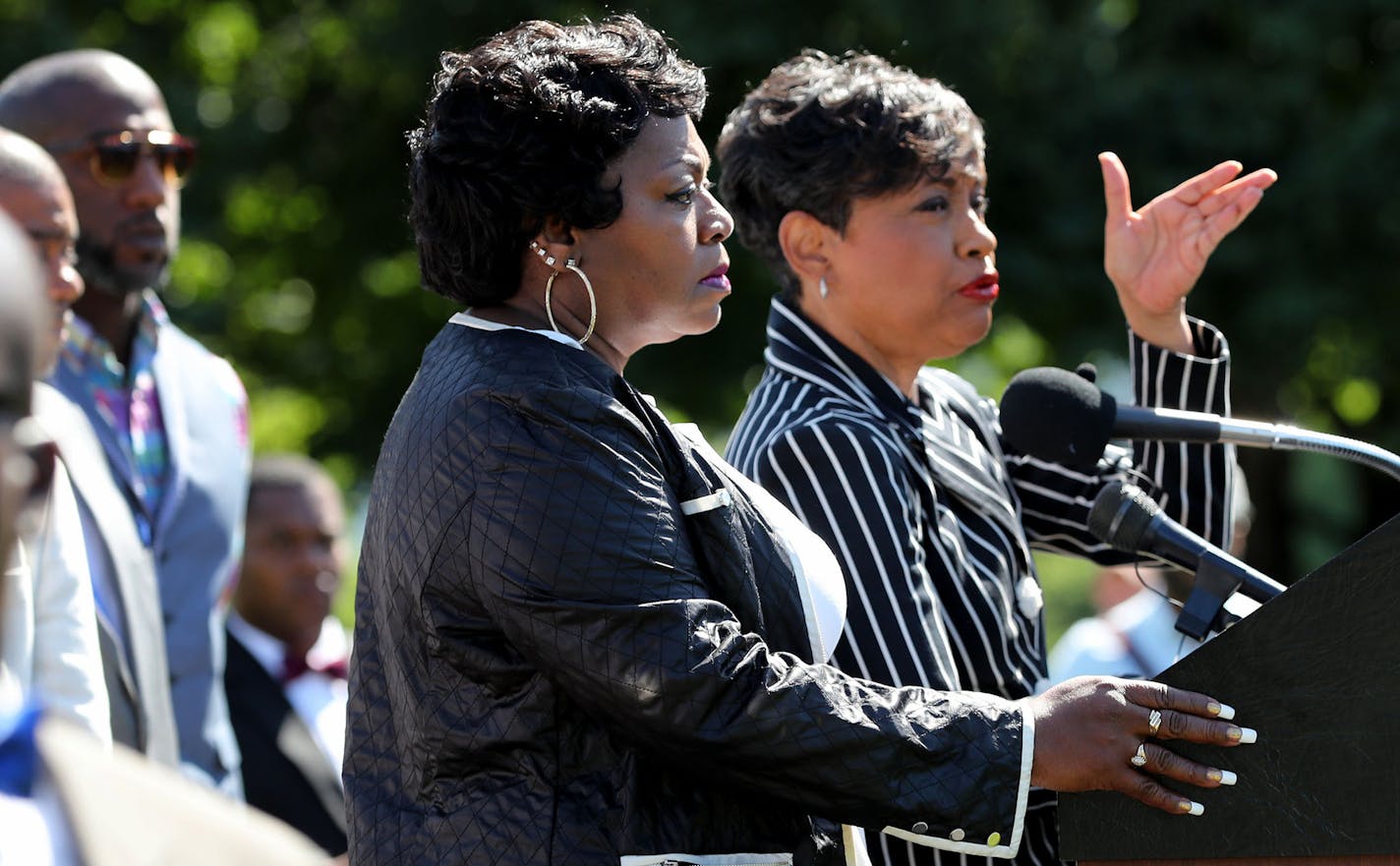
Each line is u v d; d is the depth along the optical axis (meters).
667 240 9.12
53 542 10.68
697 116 9.46
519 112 8.86
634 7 29.08
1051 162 28.83
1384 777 7.78
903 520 10.48
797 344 11.73
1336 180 28.03
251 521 18.02
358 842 8.75
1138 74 28.89
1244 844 8.12
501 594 8.27
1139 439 10.22
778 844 8.67
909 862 10.54
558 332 8.98
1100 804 8.51
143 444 15.04
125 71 15.43
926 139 11.34
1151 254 11.73
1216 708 8.22
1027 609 11.38
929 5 28.14
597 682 8.19
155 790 4.66
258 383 39.44
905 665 10.14
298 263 38.75
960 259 11.52
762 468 10.69
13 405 4.60
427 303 38.84
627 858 8.23
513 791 8.36
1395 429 32.53
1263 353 28.91
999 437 12.51
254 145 35.78
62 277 12.67
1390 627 7.81
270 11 37.38
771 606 8.88
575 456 8.35
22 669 10.11
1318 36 28.77
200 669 14.84
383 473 9.02
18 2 34.09
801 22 28.59
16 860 4.41
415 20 32.28
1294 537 33.12
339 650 18.38
